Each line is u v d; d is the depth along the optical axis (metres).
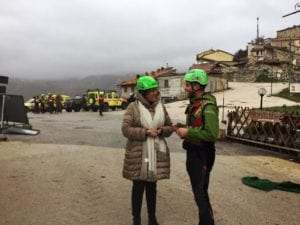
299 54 60.72
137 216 3.41
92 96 30.45
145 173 3.20
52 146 8.80
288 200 4.70
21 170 6.02
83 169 6.15
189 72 3.17
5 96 11.30
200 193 3.06
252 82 50.28
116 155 7.62
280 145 8.27
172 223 3.73
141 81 3.27
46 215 3.90
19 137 10.68
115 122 17.31
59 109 28.75
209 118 2.98
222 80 38.69
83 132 12.32
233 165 7.00
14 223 3.66
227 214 4.09
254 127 9.29
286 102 27.59
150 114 3.26
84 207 4.17
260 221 3.90
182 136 3.05
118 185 5.12
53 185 5.09
